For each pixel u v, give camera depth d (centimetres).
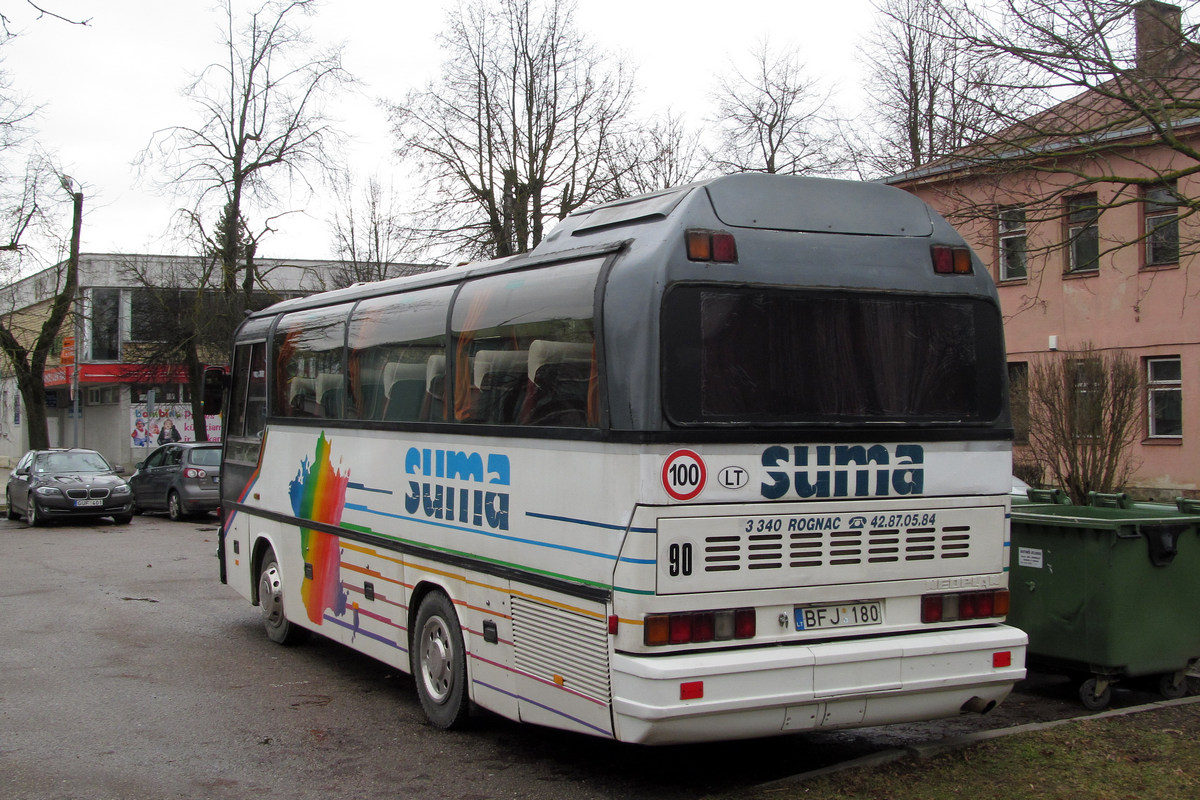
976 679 560
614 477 517
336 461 852
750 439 522
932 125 1095
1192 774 556
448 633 684
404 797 569
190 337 3206
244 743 669
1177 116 968
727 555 517
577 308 555
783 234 551
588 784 589
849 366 554
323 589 872
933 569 567
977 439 581
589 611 534
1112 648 708
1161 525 722
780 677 515
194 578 1420
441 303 703
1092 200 1173
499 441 619
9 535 2034
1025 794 530
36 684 822
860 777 557
